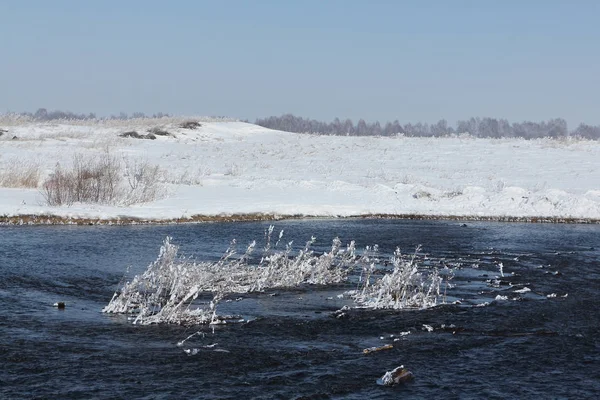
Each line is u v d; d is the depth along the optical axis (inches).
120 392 319.3
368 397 322.0
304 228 984.9
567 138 2655.0
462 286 582.6
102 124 2807.6
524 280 607.8
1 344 383.6
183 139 2487.7
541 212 1211.2
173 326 435.8
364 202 1282.0
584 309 500.1
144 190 1163.3
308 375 349.7
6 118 2662.4
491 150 2278.5
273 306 499.2
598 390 336.5
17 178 1263.5
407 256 736.3
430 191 1384.1
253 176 1660.9
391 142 2511.1
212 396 317.4
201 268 572.7
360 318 466.9
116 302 472.1
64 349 379.6
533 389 336.5
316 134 2878.9
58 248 728.3
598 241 888.9
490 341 416.8
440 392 330.0
